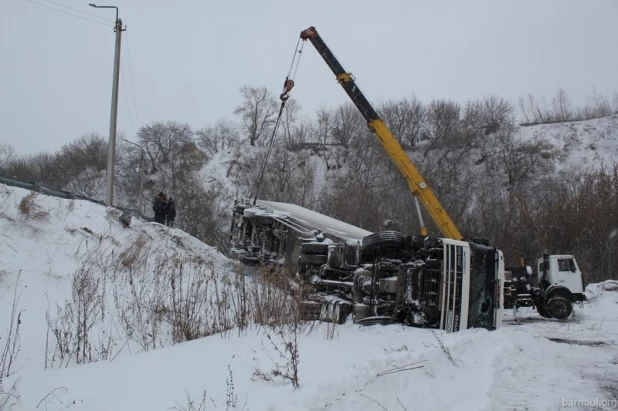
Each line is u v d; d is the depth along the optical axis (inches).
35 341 285.3
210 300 367.2
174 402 186.1
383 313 433.4
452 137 2139.5
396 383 225.6
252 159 2037.4
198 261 517.3
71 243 477.1
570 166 2105.1
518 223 1419.8
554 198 1577.3
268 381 215.2
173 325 337.7
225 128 2677.2
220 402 186.5
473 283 438.0
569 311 668.1
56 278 388.2
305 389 195.8
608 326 565.9
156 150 2421.3
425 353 273.1
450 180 1870.1
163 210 882.1
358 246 503.2
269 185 1856.5
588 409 226.4
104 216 594.9
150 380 216.7
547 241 1343.5
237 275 416.8
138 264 474.6
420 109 2285.9
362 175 1956.2
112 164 771.4
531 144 2140.7
